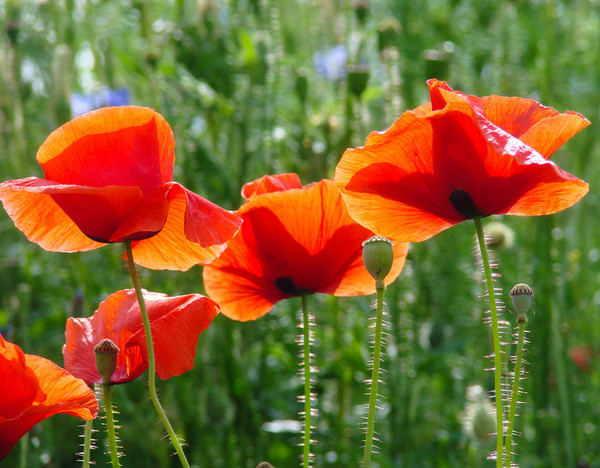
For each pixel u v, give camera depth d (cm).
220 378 145
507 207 91
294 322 158
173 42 175
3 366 88
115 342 93
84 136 89
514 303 92
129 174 89
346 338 167
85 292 157
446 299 169
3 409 89
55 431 135
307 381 94
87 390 90
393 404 144
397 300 147
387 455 146
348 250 96
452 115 89
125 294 94
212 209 90
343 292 97
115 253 165
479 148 90
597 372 175
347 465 141
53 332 159
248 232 95
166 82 175
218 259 96
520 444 147
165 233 92
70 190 87
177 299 93
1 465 128
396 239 93
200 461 135
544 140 90
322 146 168
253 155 166
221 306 98
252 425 143
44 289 172
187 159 157
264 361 152
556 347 148
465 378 162
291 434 149
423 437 153
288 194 94
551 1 177
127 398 133
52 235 92
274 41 169
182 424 138
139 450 135
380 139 90
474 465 121
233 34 177
